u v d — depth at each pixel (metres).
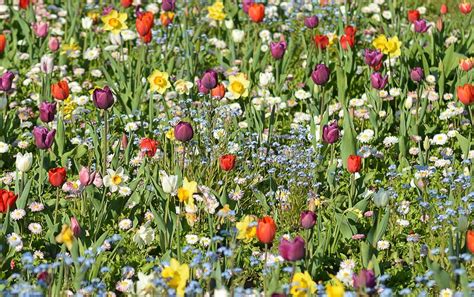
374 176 8.24
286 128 9.37
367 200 7.23
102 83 10.05
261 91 9.85
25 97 10.09
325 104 9.42
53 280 6.09
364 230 7.18
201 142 8.39
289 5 12.90
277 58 9.77
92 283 6.05
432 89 9.80
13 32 11.12
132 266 6.57
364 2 13.30
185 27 11.10
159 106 9.49
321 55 10.17
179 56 10.86
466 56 10.50
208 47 11.49
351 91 10.26
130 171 8.05
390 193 7.37
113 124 9.25
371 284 5.52
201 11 13.01
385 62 10.28
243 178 7.75
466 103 8.31
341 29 11.55
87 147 8.41
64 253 5.99
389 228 7.19
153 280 5.49
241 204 7.52
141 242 6.81
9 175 7.88
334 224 7.11
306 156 7.98
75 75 10.74
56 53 11.12
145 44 11.01
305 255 6.30
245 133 8.73
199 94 9.70
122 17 10.38
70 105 9.03
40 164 7.54
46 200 7.57
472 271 6.34
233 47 10.95
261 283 6.42
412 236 6.76
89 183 6.76
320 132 8.57
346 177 8.09
